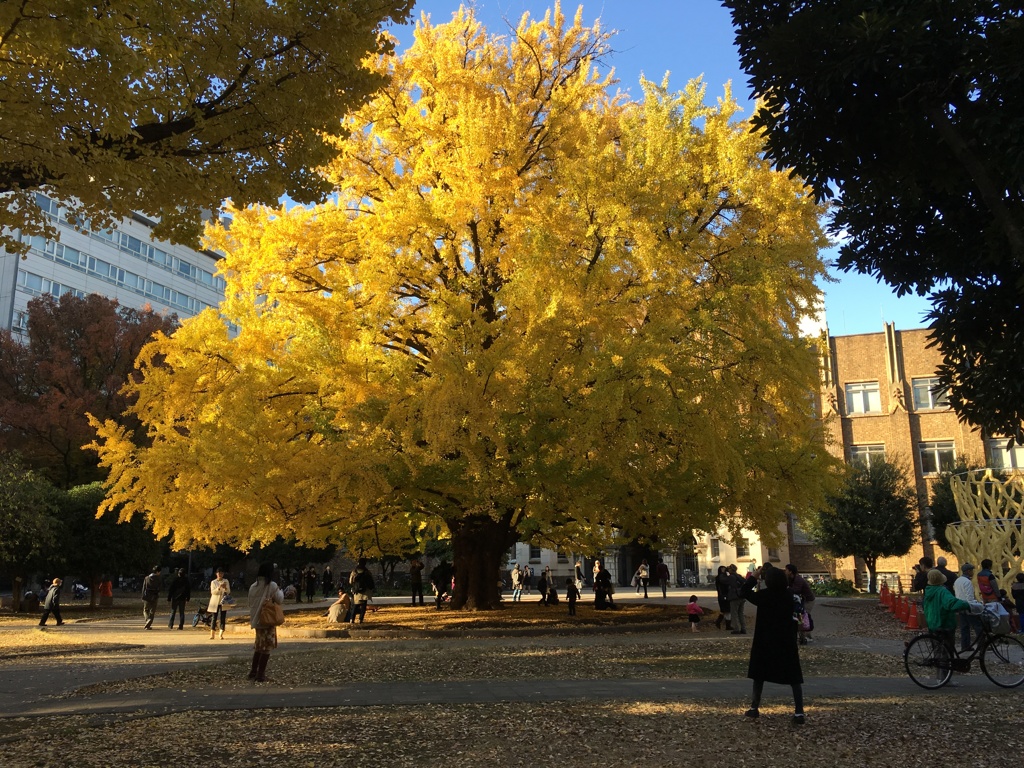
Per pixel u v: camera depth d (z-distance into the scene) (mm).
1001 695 8852
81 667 11992
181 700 8664
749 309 13820
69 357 44438
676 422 13438
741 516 17484
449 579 26281
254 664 10156
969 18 6035
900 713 7777
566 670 11000
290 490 14242
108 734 7020
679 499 16516
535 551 54719
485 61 18406
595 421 12977
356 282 15094
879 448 45375
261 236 15828
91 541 30781
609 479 15812
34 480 29266
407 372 15234
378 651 13375
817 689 9266
